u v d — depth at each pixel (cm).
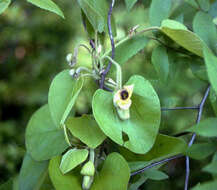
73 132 49
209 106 62
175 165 81
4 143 149
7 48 198
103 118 47
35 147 58
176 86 98
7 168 118
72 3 152
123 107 47
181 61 61
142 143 47
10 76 193
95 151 53
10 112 182
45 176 57
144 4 69
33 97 174
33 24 186
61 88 52
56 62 182
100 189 49
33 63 189
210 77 43
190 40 53
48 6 50
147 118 48
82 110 104
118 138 47
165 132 62
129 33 56
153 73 63
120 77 50
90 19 54
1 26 191
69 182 49
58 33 182
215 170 43
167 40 60
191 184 69
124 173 48
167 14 60
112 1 54
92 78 58
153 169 53
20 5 179
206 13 60
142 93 49
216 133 43
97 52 54
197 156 48
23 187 58
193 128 44
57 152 56
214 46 58
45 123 58
